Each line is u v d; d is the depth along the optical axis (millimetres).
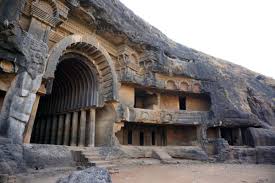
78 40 15531
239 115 23203
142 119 20281
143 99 24484
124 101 19562
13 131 10094
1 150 8836
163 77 22359
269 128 25078
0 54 9906
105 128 18156
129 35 18422
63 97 19719
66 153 12586
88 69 17734
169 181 9625
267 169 15617
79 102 18016
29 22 12234
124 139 21141
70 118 18453
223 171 13570
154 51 20891
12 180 7914
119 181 9039
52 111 19953
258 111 28188
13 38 10055
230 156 20406
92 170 6453
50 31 13078
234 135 23969
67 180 6074
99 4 15383
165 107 23656
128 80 18891
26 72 10953
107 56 17656
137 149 18203
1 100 11023
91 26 16625
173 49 23938
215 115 22828
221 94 24125
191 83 23625
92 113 17406
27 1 12227
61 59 15453
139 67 20703
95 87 17766
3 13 9266
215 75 25031
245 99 26078
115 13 17172
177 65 22484
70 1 13883
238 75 29016
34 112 12352
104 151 15039
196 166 16109
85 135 17281
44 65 12008
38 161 10594
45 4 12859
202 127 22547
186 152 20391
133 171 12000
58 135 18406
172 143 23438
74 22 15812
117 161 14555
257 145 22391
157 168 13828
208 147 21656
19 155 9547
